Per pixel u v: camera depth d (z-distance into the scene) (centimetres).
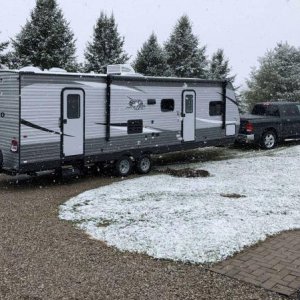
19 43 2208
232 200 830
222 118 1387
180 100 1261
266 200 829
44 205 822
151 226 674
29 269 516
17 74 911
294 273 513
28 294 454
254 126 1566
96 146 1071
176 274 509
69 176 1080
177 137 1262
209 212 745
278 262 543
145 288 472
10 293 455
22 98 917
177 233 639
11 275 498
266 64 3047
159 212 749
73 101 1014
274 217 719
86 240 618
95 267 525
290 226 675
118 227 673
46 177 1126
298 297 458
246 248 588
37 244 600
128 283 484
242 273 514
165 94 1220
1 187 1001
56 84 976
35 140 948
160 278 498
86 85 1035
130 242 608
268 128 1614
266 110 1666
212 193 898
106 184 1032
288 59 3055
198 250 577
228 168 1223
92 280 489
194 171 1146
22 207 805
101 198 861
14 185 1024
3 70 939
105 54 2572
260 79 3055
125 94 1120
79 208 788
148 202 820
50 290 463
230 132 1416
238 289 474
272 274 511
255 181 1023
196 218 711
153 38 2706
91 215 741
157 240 612
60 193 933
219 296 457
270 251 578
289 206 788
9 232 651
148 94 1177
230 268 527
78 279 491
